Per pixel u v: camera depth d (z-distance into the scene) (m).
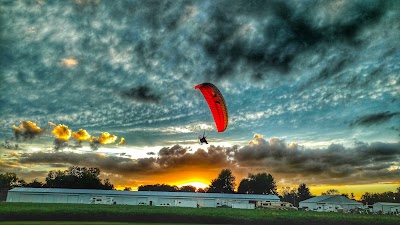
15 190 89.88
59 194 91.31
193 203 93.38
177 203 93.31
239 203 95.75
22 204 69.62
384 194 182.88
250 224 59.19
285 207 91.88
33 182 159.75
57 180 149.38
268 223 59.72
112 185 152.38
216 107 39.56
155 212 58.72
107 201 89.81
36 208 57.94
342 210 98.81
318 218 61.03
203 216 59.03
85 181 148.50
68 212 55.31
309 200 116.25
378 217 63.91
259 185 189.75
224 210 67.56
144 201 94.25
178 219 58.41
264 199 101.94
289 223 60.31
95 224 46.56
